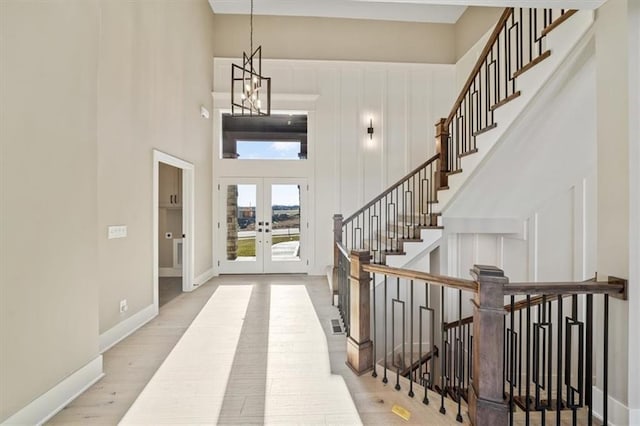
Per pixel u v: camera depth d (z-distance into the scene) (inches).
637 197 68.6
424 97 234.4
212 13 224.7
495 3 75.0
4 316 63.1
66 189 77.8
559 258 134.5
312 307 153.3
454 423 70.9
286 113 233.9
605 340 70.7
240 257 230.4
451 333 180.9
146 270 133.6
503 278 63.9
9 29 64.2
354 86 232.4
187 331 122.9
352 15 228.7
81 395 80.1
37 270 69.9
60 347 75.5
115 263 113.2
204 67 208.4
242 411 74.5
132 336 117.9
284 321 133.7
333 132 231.6
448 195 145.3
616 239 71.6
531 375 143.2
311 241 231.5
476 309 66.3
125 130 118.8
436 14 227.5
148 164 135.9
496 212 150.6
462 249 196.1
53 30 74.2
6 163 63.6
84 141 83.7
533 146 114.9
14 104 65.1
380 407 76.4
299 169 231.0
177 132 165.8
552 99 97.6
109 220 110.2
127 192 120.3
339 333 121.0
